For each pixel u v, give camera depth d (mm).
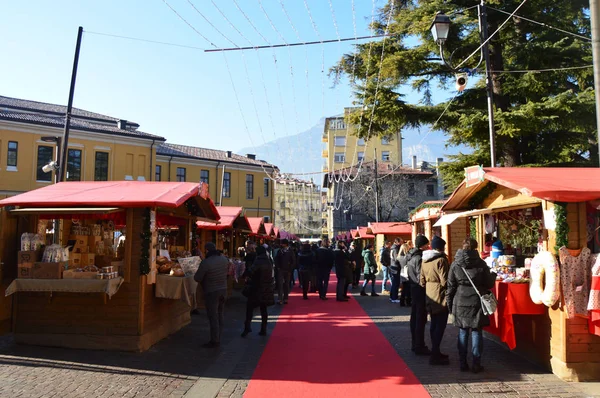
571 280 6305
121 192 8609
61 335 8055
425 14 17719
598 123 5516
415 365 7230
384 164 65312
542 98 16906
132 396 5766
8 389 5887
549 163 17406
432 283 7309
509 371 6824
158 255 9773
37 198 8234
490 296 6719
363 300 15836
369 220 55094
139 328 7961
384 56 17906
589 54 16906
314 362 7465
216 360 7613
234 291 19234
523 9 17234
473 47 18031
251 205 53625
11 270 8938
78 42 14906
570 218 6445
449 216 9570
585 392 5820
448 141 20125
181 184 9352
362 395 5824
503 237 9461
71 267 8523
